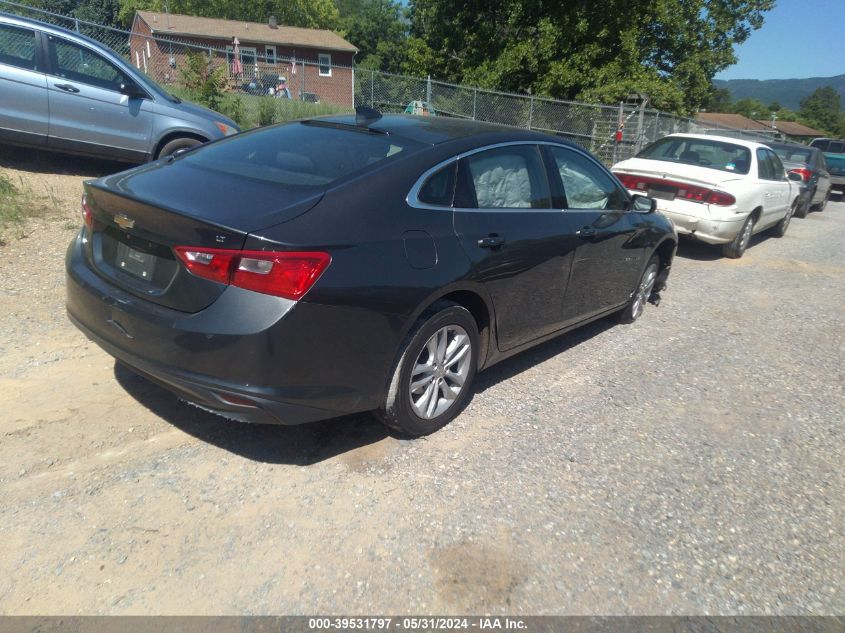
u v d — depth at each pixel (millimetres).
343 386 3080
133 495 2990
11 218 6168
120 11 50000
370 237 3088
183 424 3572
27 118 7625
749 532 3141
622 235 5023
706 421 4230
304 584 2576
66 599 2422
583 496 3289
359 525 2928
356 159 3479
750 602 2695
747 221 9047
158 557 2650
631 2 25000
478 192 3758
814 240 11875
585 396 4438
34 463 3133
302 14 52500
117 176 3576
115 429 3465
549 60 24422
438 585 2625
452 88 19062
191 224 2850
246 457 3344
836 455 3947
